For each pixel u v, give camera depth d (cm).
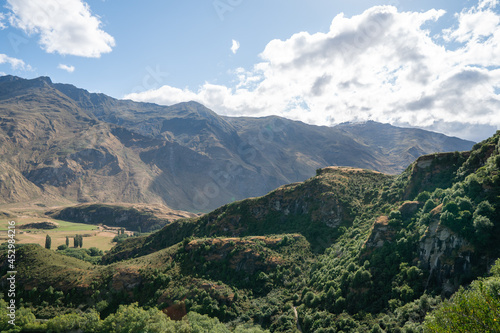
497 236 7262
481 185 8406
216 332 7831
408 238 8962
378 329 6938
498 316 3131
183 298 10581
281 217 16925
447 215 8031
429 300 6875
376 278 8569
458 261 7425
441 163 12031
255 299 10688
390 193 13575
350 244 11244
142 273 12194
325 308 8712
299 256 12550
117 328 8806
